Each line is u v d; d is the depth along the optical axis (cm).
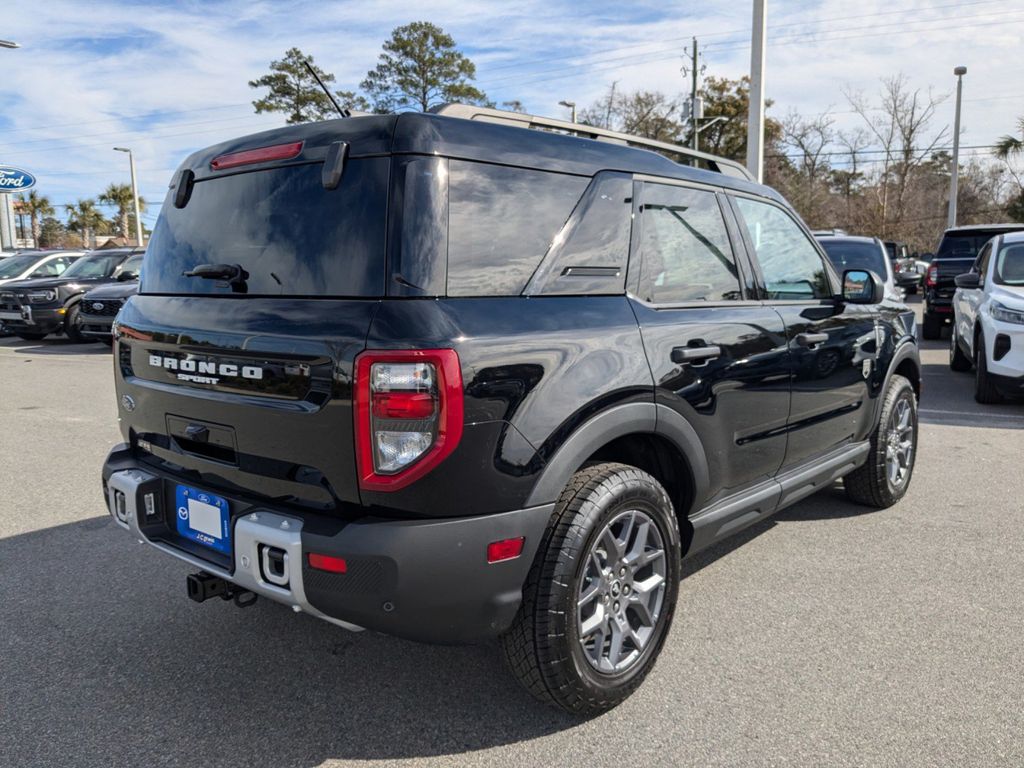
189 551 280
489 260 251
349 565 228
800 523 474
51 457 634
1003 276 860
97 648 329
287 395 243
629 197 301
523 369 243
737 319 336
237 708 286
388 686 300
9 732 271
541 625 254
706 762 253
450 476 229
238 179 278
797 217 416
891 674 303
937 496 523
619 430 271
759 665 311
